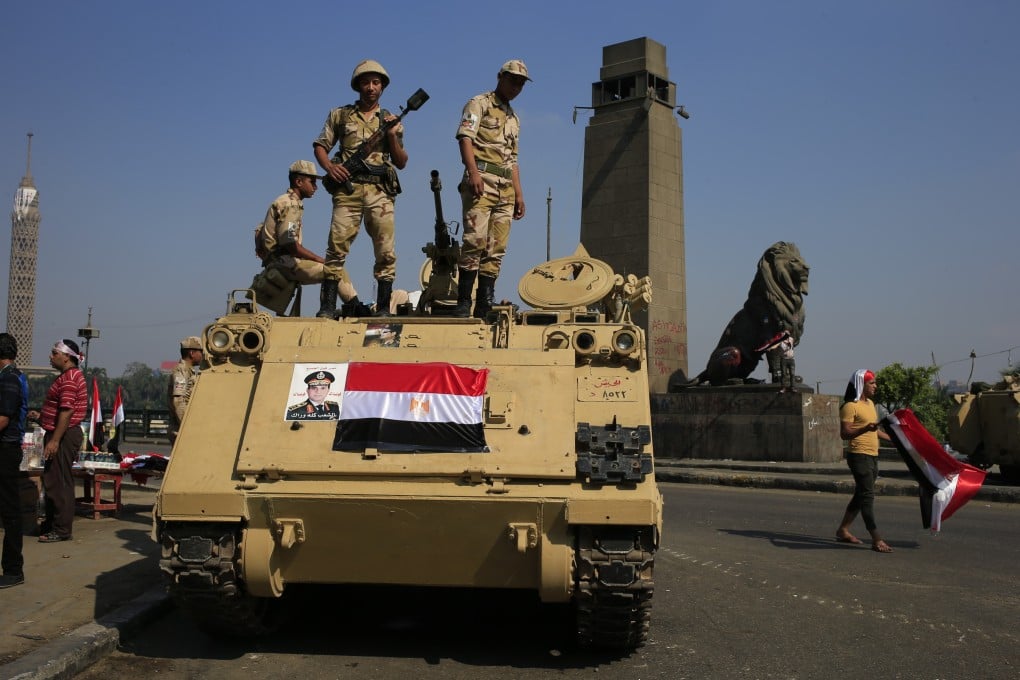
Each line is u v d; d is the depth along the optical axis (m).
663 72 28.16
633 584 6.08
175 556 6.27
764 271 25.64
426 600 8.53
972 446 18.58
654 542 6.24
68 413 9.94
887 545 11.60
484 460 6.30
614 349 6.95
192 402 6.86
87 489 12.98
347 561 6.49
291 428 6.56
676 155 27.98
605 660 6.79
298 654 6.82
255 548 6.23
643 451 6.34
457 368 6.83
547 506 6.07
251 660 6.66
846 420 11.50
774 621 7.93
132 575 8.50
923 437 11.70
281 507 6.14
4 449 7.89
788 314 25.27
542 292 10.06
